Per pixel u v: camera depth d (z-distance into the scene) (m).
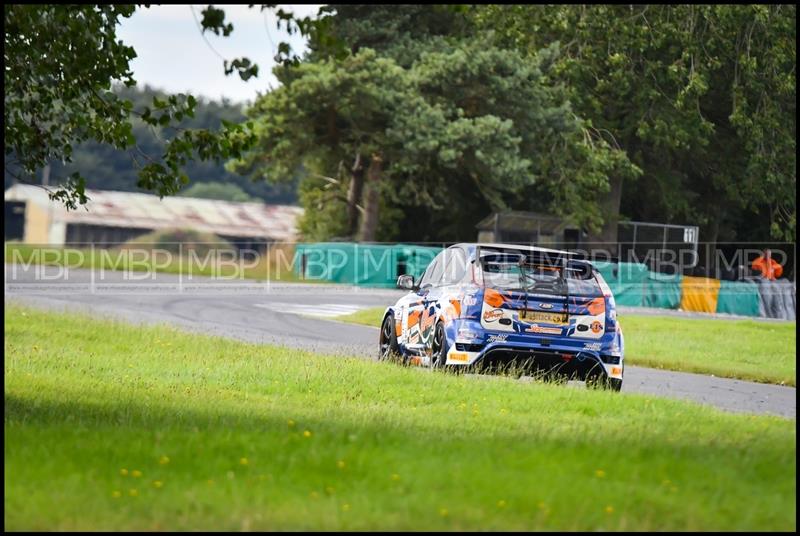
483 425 40.34
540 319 57.41
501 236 196.88
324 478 27.47
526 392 51.91
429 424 39.78
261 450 30.58
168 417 39.72
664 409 47.81
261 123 191.88
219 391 51.88
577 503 25.45
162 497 25.25
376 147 192.75
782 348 94.62
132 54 43.56
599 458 30.11
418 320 62.81
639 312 141.38
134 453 29.80
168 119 42.81
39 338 75.12
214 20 35.28
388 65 190.88
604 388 58.19
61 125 45.75
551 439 34.12
